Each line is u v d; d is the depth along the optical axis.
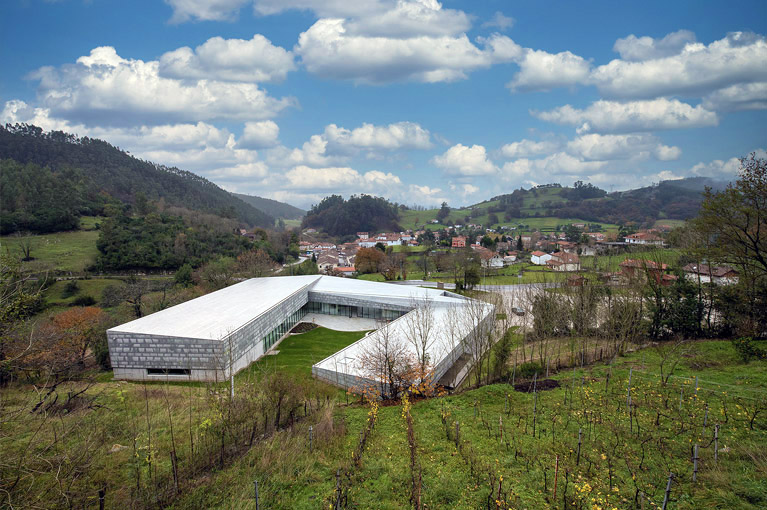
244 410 15.35
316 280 58.66
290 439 14.16
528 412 16.69
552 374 23.16
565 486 10.66
